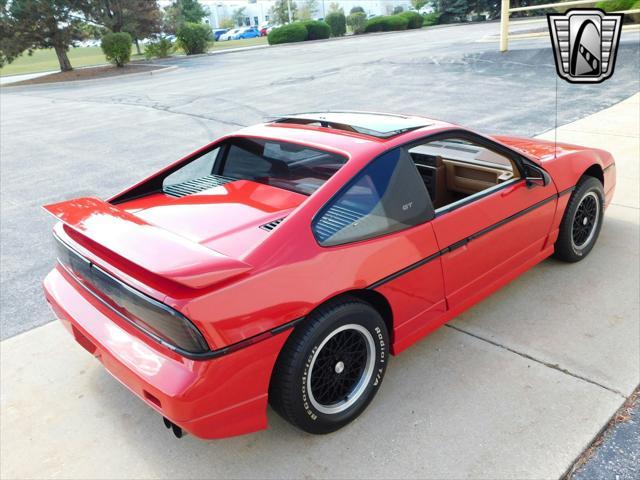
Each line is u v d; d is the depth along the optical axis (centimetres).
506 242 344
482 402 282
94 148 988
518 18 3953
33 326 387
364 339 270
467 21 4734
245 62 2611
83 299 278
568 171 387
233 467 253
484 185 360
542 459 243
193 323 212
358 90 1355
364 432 268
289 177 308
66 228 294
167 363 222
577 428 259
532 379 296
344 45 3125
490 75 1359
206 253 226
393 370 313
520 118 907
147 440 273
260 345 226
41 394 312
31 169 870
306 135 315
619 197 542
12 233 581
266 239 240
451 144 372
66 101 1792
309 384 248
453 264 308
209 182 343
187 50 3528
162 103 1466
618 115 858
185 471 253
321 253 247
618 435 253
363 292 265
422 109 1053
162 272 207
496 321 355
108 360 248
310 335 240
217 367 217
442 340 339
